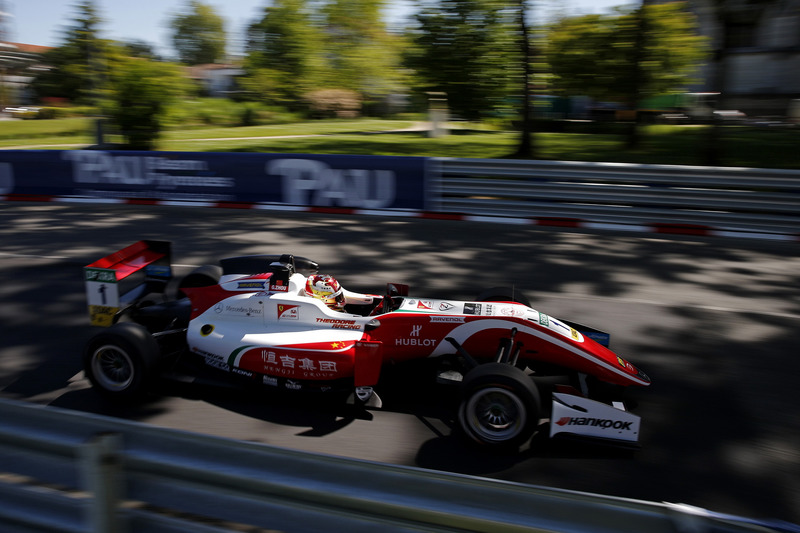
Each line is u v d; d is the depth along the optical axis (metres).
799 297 6.80
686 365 5.15
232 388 4.50
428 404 4.49
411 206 10.68
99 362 4.38
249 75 41.16
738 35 26.44
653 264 7.98
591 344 4.56
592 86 16.50
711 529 1.65
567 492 1.75
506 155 17.52
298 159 10.95
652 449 3.96
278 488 1.93
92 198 12.02
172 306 5.27
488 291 5.36
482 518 1.80
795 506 3.45
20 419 2.16
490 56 16.12
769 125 25.78
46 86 50.69
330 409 4.39
